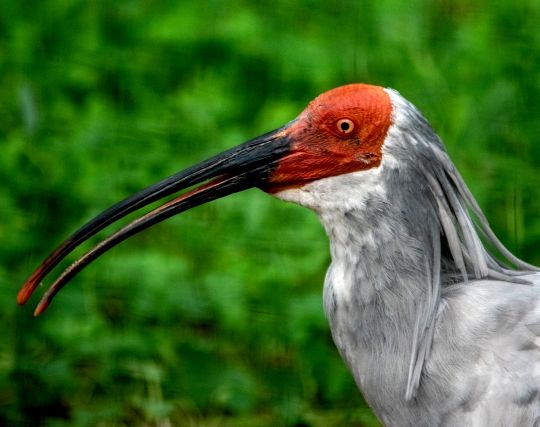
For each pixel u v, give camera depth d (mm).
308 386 12398
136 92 15695
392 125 9086
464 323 8938
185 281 12984
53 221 13305
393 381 9117
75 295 12781
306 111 9422
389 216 9078
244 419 12172
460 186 9188
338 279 9273
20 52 15953
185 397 12203
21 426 12094
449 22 16672
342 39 16562
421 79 15562
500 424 8766
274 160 9438
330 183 9250
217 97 15258
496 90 14539
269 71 16078
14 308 12547
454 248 9125
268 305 12852
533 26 15633
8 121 14906
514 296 8969
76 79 15805
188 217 13680
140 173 13969
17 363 12203
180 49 16312
